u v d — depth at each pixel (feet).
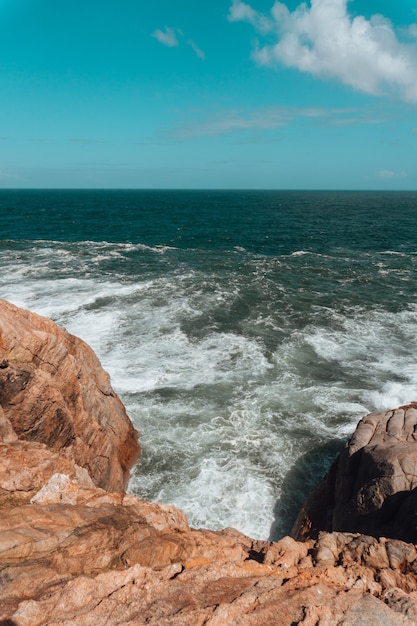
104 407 50.44
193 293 111.34
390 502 38.27
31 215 322.55
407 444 43.06
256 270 142.41
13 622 18.43
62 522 27.20
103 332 86.07
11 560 22.91
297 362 76.59
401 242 207.21
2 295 106.52
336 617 20.27
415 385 68.18
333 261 160.25
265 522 47.44
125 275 131.23
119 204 511.81
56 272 132.77
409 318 98.22
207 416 61.93
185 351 79.41
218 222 295.07
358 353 80.23
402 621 20.43
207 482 51.65
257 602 21.20
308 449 56.70
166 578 23.12
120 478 49.39
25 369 38.17
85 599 20.57
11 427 37.19
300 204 540.93
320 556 28.32
